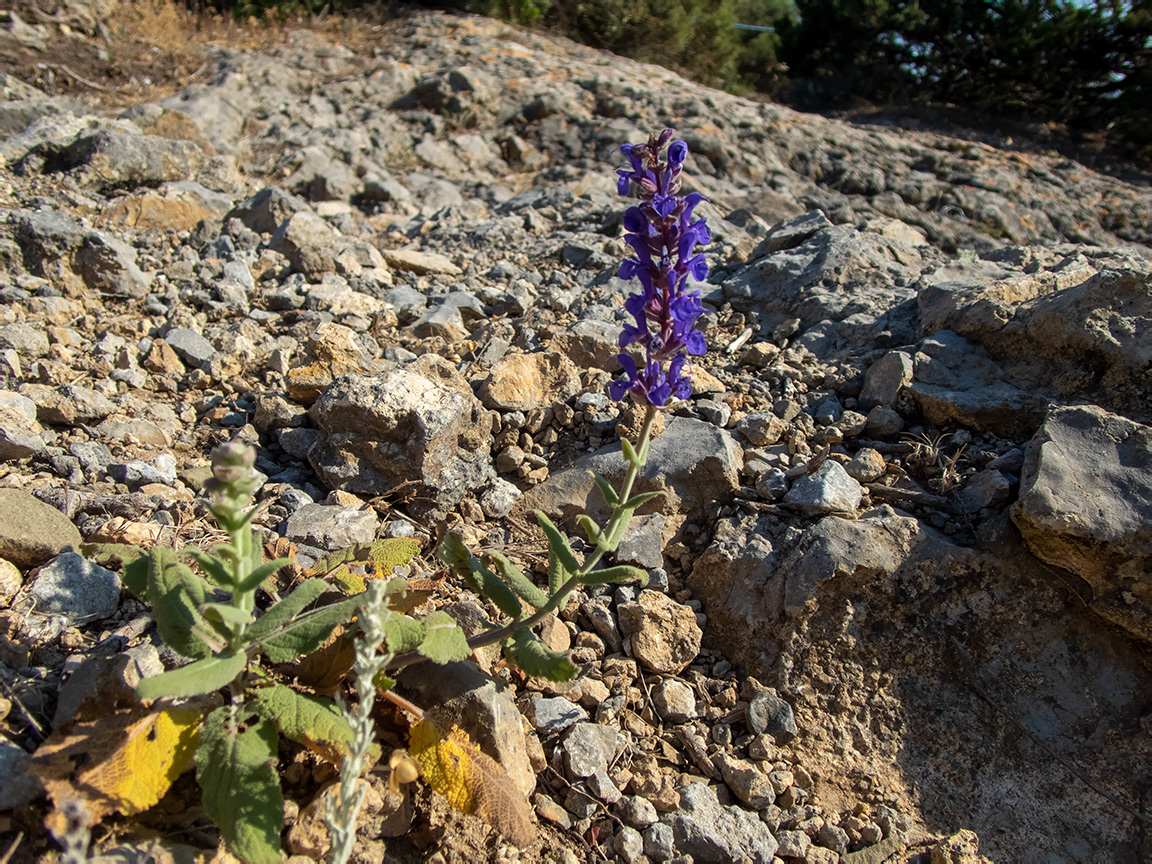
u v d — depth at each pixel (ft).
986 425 1.57
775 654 1.37
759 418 1.63
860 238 2.25
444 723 1.07
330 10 6.18
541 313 2.11
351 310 2.12
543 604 1.09
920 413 1.65
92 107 3.90
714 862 1.13
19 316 1.92
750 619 1.40
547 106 4.58
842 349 1.90
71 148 2.83
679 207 1.00
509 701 1.15
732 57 7.76
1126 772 1.27
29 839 0.90
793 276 2.15
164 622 0.96
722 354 1.97
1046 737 1.29
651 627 1.36
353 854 0.97
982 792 1.27
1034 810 1.25
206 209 2.64
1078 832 1.24
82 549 1.05
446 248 2.70
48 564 1.18
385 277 2.34
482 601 1.35
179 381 1.83
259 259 2.37
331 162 3.61
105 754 0.91
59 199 2.55
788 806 1.23
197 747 0.93
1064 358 1.57
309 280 2.32
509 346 1.99
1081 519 1.26
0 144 2.76
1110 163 6.91
